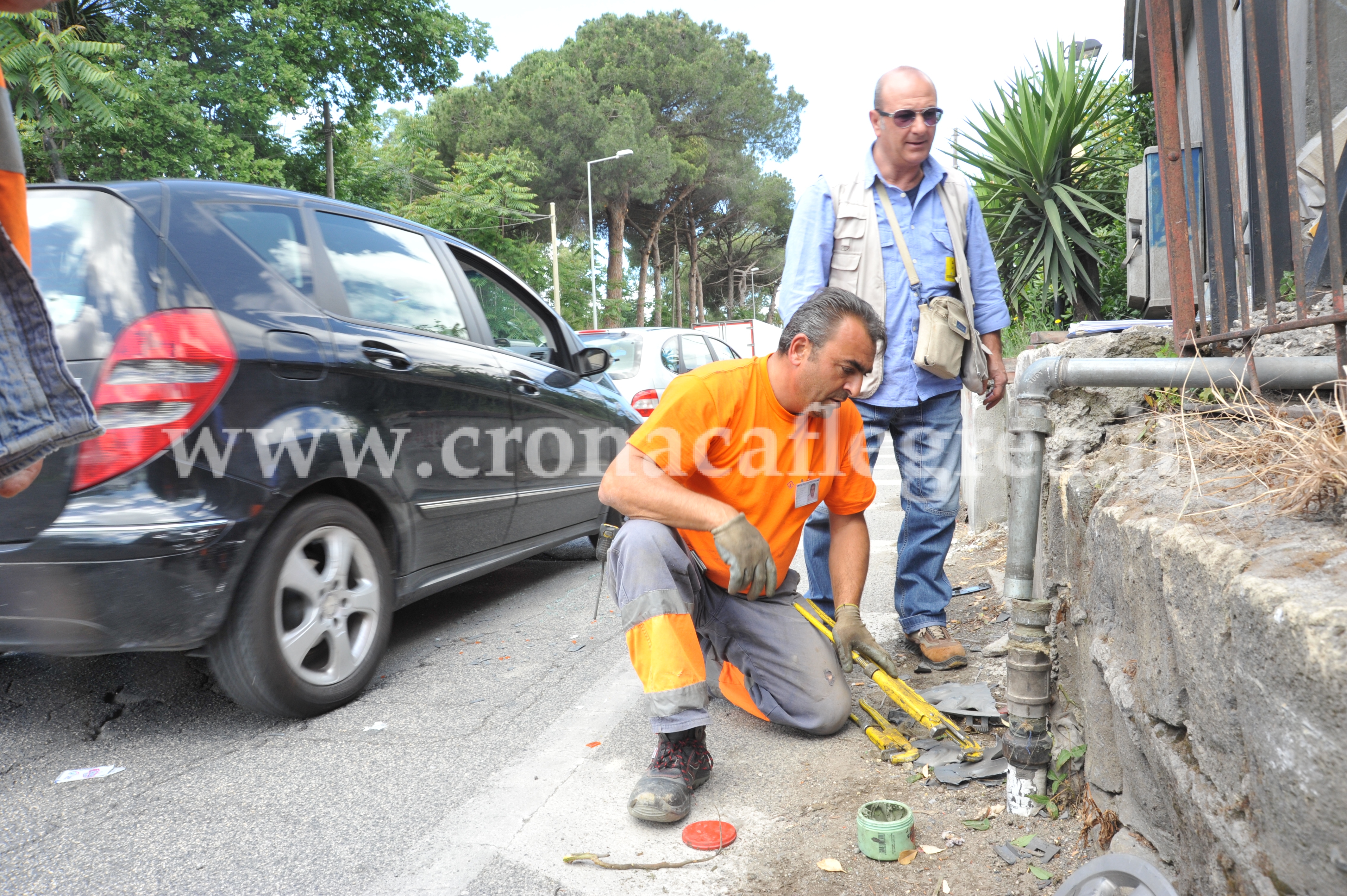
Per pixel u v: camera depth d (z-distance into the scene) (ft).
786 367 7.12
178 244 7.82
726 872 5.82
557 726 8.37
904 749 7.47
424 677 9.89
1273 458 4.63
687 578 7.33
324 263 9.52
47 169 56.08
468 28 87.86
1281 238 6.72
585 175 126.52
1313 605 2.86
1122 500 5.24
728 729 8.25
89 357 7.23
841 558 8.15
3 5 3.18
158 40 66.90
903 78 9.15
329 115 82.69
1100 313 25.89
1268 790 3.12
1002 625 11.00
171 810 6.80
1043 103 26.00
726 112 148.56
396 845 6.23
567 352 14.32
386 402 9.48
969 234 9.95
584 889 5.66
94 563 7.01
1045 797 6.30
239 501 7.62
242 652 7.93
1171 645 4.18
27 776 7.45
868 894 5.51
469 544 11.16
